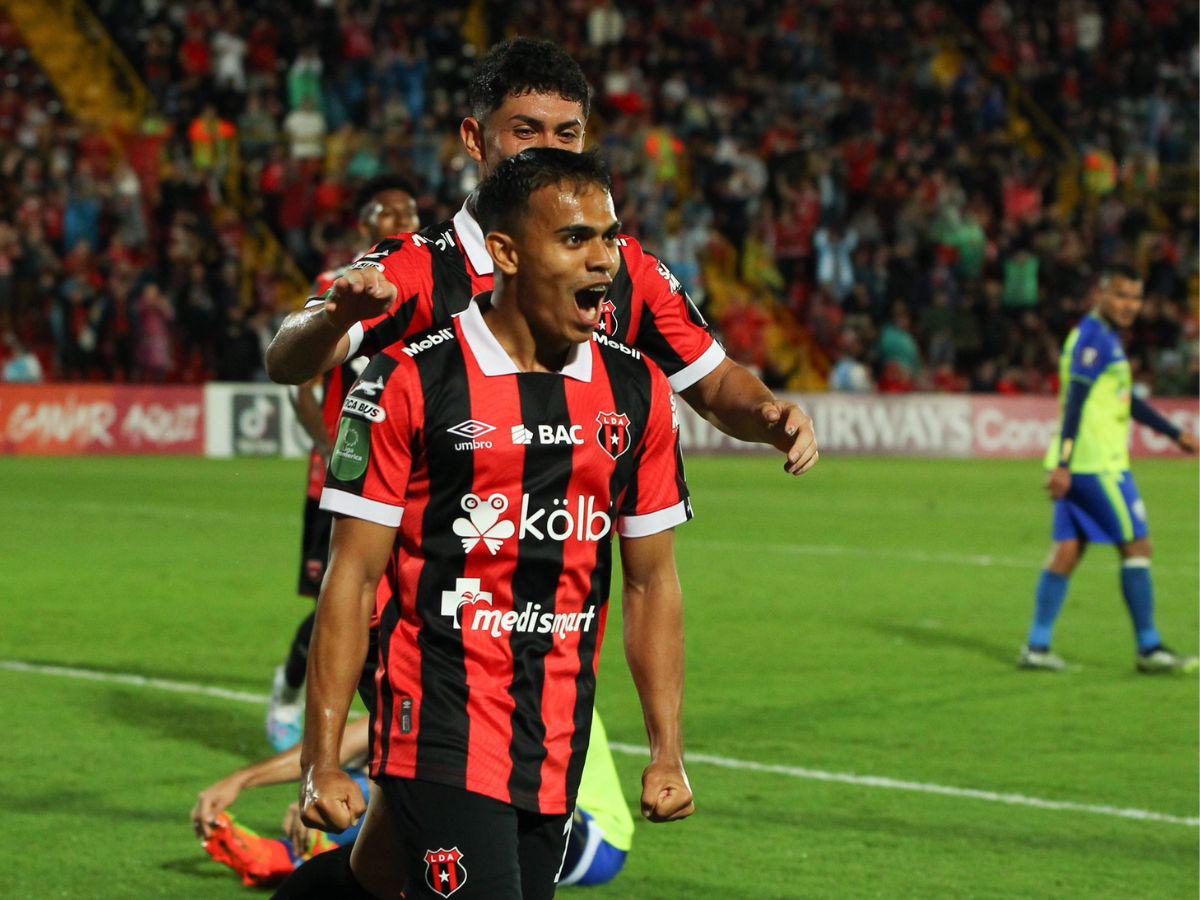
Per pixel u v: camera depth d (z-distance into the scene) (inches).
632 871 593.3
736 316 3129.9
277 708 708.7
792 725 842.2
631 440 381.4
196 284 2797.7
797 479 2519.7
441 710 368.2
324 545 690.2
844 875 590.6
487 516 366.9
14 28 3358.8
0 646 1040.2
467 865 363.3
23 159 2945.4
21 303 2778.1
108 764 739.4
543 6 3654.0
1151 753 788.6
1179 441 1008.2
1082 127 3774.6
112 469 2412.6
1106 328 995.9
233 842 552.7
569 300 362.9
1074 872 597.3
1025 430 3149.6
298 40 3262.8
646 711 396.5
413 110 3319.4
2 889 560.1
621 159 3270.2
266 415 2763.3
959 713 876.0
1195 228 3587.6
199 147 3048.7
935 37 3897.6
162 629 1112.8
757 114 3548.2
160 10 3408.0
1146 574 1002.1
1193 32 3978.8
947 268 3284.9
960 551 1632.6
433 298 427.8
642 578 400.8
